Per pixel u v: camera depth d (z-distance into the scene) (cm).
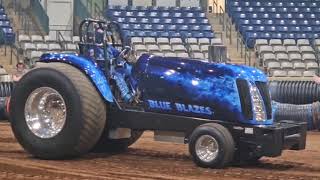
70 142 952
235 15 3309
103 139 1048
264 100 941
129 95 1001
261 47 2955
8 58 2628
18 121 1002
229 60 2816
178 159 1014
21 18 2983
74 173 853
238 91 912
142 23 3089
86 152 1001
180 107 948
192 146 916
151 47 2803
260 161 1016
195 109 938
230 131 916
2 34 2697
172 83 955
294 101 1895
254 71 952
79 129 945
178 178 822
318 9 3416
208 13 3425
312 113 1664
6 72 2428
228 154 888
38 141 977
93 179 809
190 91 940
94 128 956
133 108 991
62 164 938
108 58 1016
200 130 905
